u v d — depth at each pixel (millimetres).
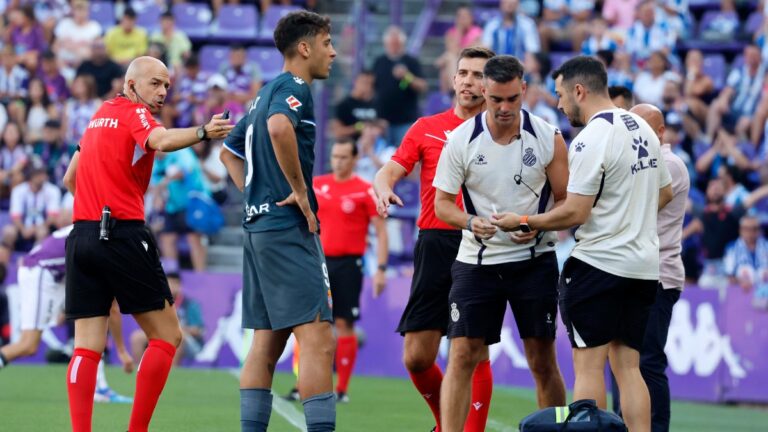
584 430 19219
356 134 54594
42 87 55500
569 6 61219
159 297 22891
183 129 21500
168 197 49969
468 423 23812
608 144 20844
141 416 22688
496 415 33188
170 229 49969
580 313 21266
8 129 53969
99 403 32656
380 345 46406
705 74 58219
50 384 37750
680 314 42469
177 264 49250
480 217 21078
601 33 57250
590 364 21328
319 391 20359
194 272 47438
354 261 36844
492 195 21672
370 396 38000
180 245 51156
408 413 33188
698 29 63219
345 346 36562
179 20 63312
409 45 62219
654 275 21312
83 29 60938
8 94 56656
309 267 20531
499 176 21547
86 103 54312
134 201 22656
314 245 20766
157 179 50562
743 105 54188
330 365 20562
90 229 22406
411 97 54875
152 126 22016
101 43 55969
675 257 24844
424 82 55094
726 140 51375
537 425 19438
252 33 62812
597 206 21203
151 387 22719
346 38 60438
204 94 55531
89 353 22531
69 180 24203
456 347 21859
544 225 20828
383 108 54656
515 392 41156
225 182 52969
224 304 47188
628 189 21094
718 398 41531
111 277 22500
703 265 47312
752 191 51375
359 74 55906
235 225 55375
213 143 52156
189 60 55812
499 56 21000
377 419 31594
